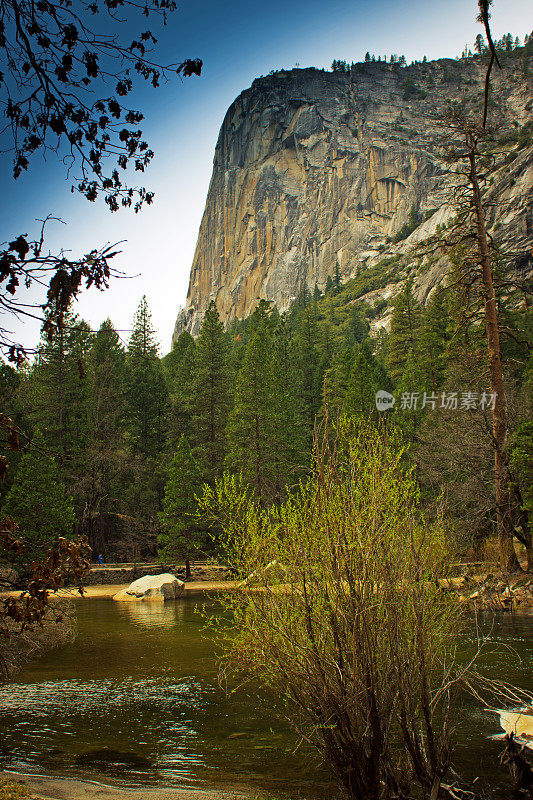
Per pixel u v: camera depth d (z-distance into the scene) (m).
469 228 25.25
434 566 5.87
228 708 9.52
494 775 6.32
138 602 25.98
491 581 12.01
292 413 49.16
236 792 6.18
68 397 45.81
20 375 43.12
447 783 6.12
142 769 6.91
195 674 11.99
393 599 5.44
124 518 45.03
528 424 23.52
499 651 11.36
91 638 16.48
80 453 44.06
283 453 45.44
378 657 5.48
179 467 38.66
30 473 32.50
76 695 10.45
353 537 5.52
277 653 5.59
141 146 4.29
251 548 5.89
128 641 15.97
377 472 5.84
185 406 57.31
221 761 7.16
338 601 5.43
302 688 5.56
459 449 25.06
